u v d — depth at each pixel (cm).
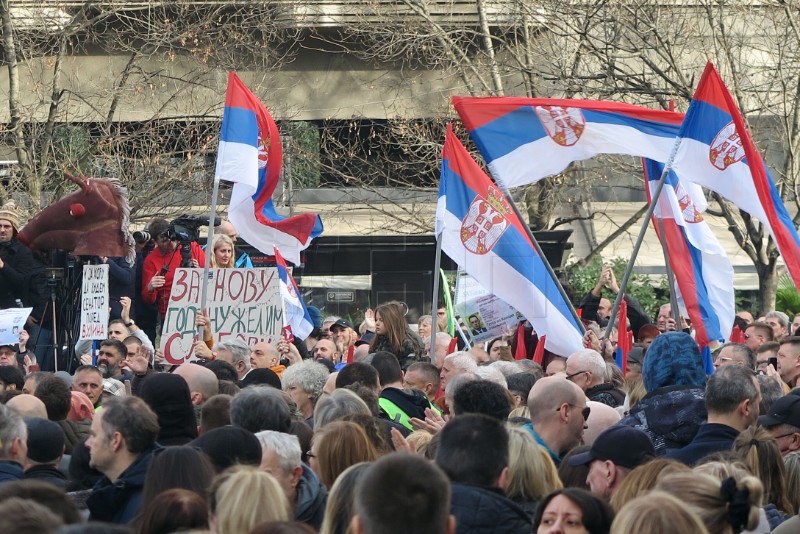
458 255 1725
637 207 4047
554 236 3003
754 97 3509
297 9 3756
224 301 1708
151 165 3344
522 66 3472
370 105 3981
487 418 818
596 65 3734
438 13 3753
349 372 1229
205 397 1190
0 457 923
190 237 1958
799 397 1055
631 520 617
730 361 1506
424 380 1348
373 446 972
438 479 593
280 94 3941
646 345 1708
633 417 1114
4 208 1919
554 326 1698
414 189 3669
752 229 3216
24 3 3472
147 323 1941
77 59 3744
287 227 1950
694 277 1808
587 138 1705
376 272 3184
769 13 3453
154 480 807
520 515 789
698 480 709
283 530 611
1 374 1405
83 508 954
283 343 1694
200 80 3709
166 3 3500
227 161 1812
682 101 3316
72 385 1436
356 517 608
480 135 1711
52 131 3278
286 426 1007
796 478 967
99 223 1825
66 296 1909
